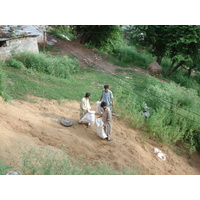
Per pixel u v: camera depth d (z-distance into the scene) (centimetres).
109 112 741
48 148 607
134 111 993
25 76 1144
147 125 988
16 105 850
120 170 632
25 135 647
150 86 1248
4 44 1270
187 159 929
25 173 462
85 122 822
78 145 692
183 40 1648
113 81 1448
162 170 746
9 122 663
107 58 2038
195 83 2034
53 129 730
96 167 606
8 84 1009
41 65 1287
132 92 1223
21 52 1287
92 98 1138
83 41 2247
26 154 533
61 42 2092
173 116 1069
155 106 1140
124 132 900
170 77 2000
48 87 1123
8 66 1179
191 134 978
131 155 741
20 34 1323
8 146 544
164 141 919
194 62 1938
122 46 2438
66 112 916
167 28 1789
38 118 784
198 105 1218
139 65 2047
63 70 1352
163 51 2019
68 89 1176
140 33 2011
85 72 1568
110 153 709
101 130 753
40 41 1792
